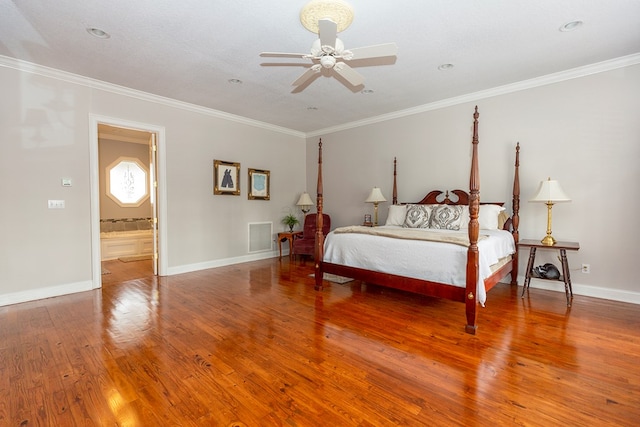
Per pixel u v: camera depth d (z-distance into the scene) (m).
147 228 6.79
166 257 4.57
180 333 2.58
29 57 3.18
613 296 3.39
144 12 2.39
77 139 3.70
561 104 3.63
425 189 4.84
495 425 1.51
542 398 1.72
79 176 3.73
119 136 6.46
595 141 3.44
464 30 2.67
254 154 5.72
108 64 3.34
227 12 2.39
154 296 3.58
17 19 2.48
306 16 2.29
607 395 1.74
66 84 3.61
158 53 3.08
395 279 3.07
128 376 1.95
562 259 3.35
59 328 2.67
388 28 2.62
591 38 2.81
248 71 3.51
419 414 1.60
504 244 3.46
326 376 1.95
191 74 3.60
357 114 5.27
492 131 4.14
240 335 2.54
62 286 3.63
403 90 4.12
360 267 3.42
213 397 1.75
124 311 3.09
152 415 1.60
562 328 2.65
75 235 3.72
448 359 2.15
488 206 3.96
